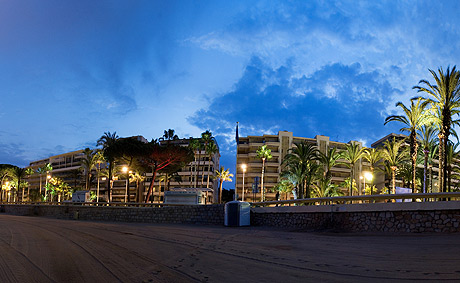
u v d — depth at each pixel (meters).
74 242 12.69
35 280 6.48
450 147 47.91
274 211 21.36
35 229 19.06
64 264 8.09
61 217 40.78
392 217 15.09
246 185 96.25
